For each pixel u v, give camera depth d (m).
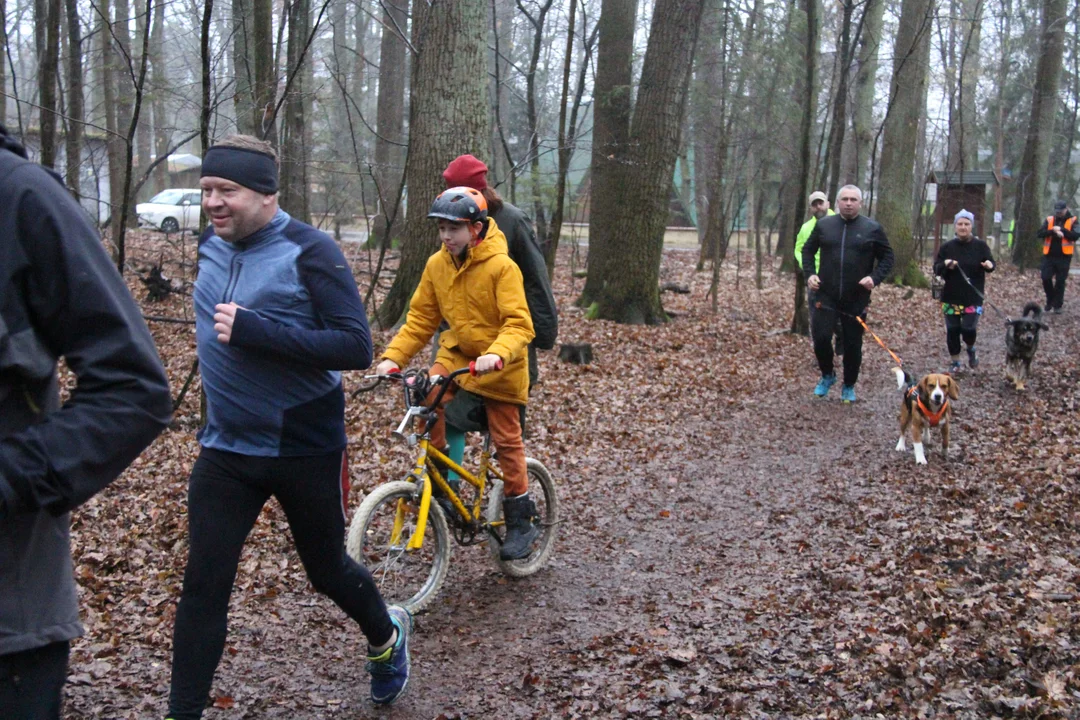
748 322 15.80
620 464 7.82
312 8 10.30
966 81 36.34
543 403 9.52
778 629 4.54
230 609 4.64
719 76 23.34
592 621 4.75
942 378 7.77
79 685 3.79
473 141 11.23
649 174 14.77
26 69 26.89
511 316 4.63
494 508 5.23
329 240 3.20
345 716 3.75
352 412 8.71
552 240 14.30
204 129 7.09
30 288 1.88
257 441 3.16
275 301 3.11
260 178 3.06
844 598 4.89
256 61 9.16
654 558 5.74
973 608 4.54
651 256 15.01
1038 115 26.16
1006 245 36.28
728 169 26.00
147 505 6.21
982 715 3.59
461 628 4.63
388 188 20.98
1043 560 5.18
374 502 4.48
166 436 7.82
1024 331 10.49
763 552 5.80
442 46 10.91
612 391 10.31
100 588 4.85
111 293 1.93
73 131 10.69
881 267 9.88
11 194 1.85
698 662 4.21
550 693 3.96
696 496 7.03
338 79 10.64
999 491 6.73
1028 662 3.96
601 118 15.62
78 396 1.90
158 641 4.25
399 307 11.86
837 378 11.58
